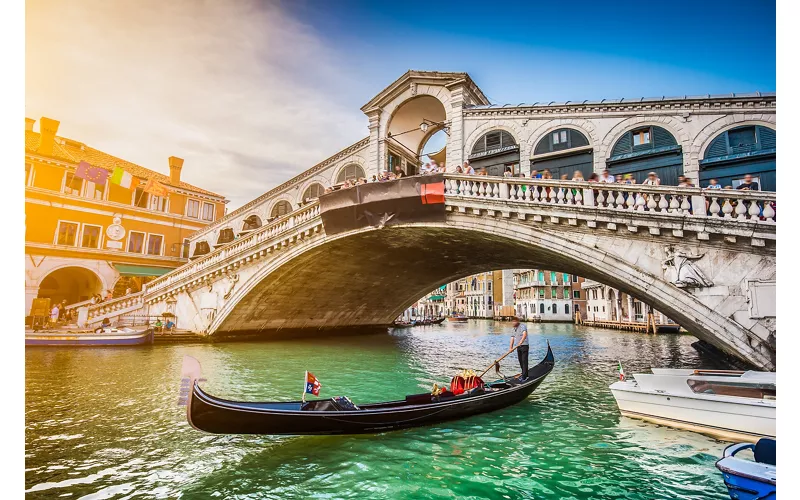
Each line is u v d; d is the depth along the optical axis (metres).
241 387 10.46
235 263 19.08
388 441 6.50
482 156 15.70
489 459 5.86
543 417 7.84
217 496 4.76
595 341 26.14
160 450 6.07
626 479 5.28
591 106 13.70
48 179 23.12
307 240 17.09
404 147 20.36
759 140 11.36
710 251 9.62
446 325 51.56
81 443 6.31
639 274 10.38
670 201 10.36
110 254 24.89
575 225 11.34
